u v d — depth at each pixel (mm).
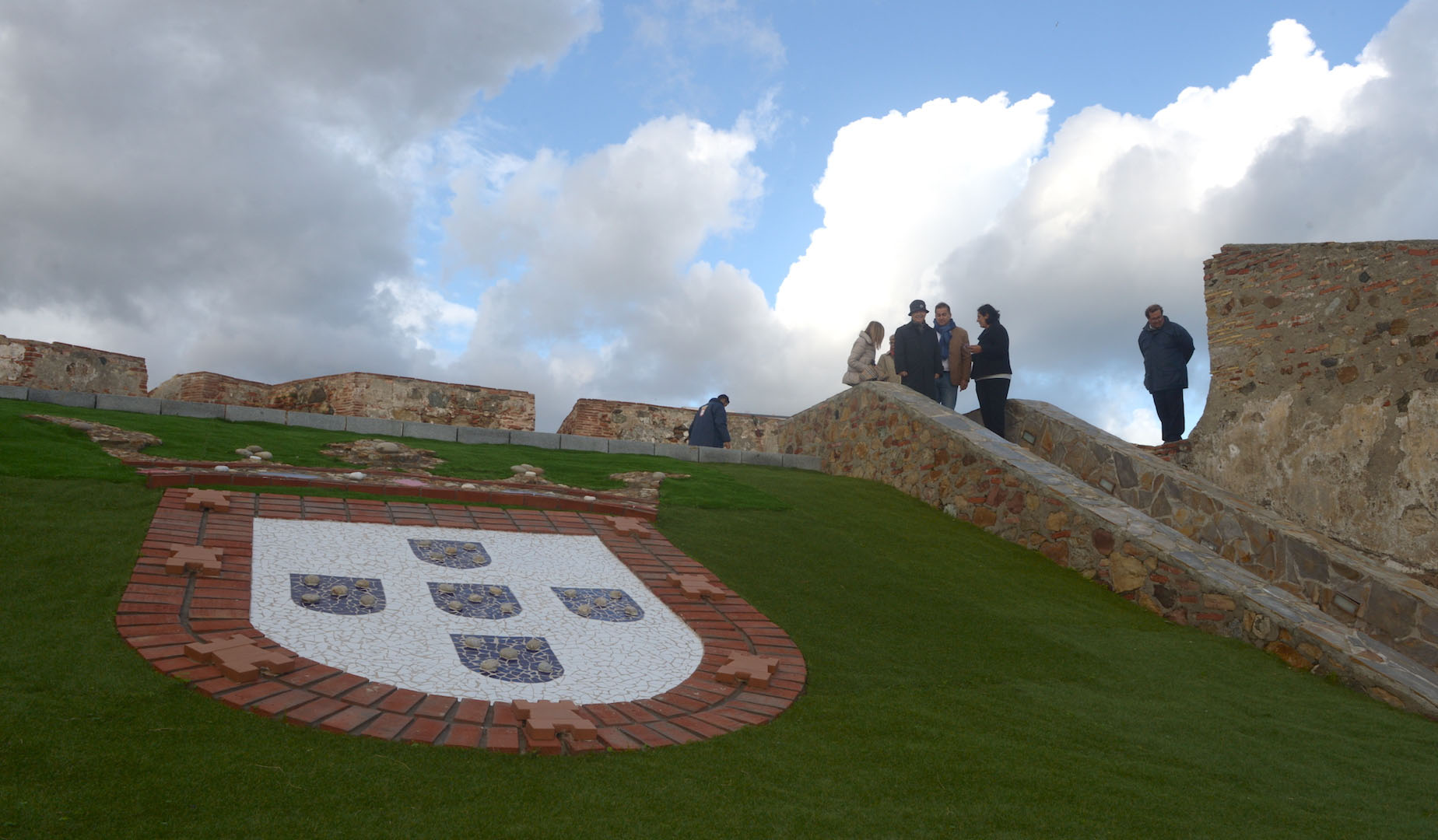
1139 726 5070
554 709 4070
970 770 4082
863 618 6547
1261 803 4062
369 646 4664
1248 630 7449
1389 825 3943
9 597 4387
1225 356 12258
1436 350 9836
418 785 3236
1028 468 9922
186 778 3018
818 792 3662
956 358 13336
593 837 3020
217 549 5539
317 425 10797
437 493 7797
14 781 2830
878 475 12297
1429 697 6195
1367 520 10227
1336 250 11062
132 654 3984
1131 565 8398
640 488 9586
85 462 6980
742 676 5004
